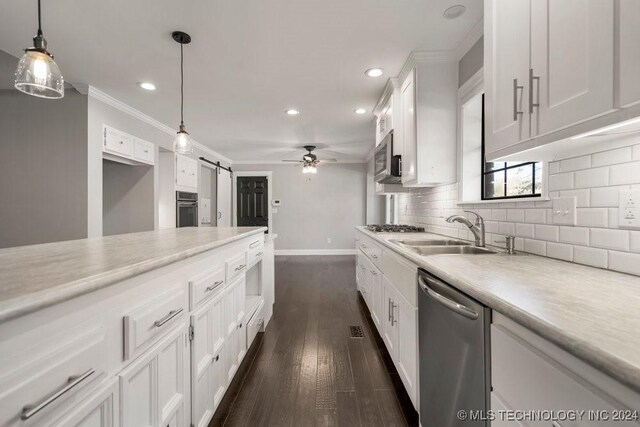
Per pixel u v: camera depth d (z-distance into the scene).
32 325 0.57
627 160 1.05
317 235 7.40
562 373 0.60
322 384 1.89
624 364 0.46
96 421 0.73
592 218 1.20
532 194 1.80
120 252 1.12
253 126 4.41
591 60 0.79
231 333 1.73
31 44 2.21
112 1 1.77
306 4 1.82
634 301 0.76
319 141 5.39
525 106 1.07
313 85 2.98
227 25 2.02
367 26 2.04
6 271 0.77
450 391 1.10
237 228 2.56
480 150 2.29
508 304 0.74
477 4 1.83
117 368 0.81
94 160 3.07
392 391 1.81
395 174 2.82
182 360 1.16
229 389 1.84
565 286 0.91
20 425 0.54
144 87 3.00
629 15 0.69
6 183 3.05
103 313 0.76
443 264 1.26
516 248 1.67
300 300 3.65
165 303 1.04
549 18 0.95
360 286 3.62
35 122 3.03
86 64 2.54
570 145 1.08
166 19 1.95
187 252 1.15
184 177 5.00
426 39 2.18
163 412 1.03
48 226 3.02
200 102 3.42
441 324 1.17
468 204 2.21
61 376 0.63
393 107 2.84
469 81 2.16
